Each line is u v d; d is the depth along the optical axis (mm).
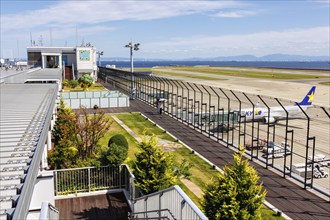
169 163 13969
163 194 10391
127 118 41875
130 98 60156
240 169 11359
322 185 23438
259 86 91250
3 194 6445
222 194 11172
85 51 84500
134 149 27391
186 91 78062
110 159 17125
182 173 17734
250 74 158250
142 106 52000
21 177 7121
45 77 43312
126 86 70375
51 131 25406
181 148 28375
